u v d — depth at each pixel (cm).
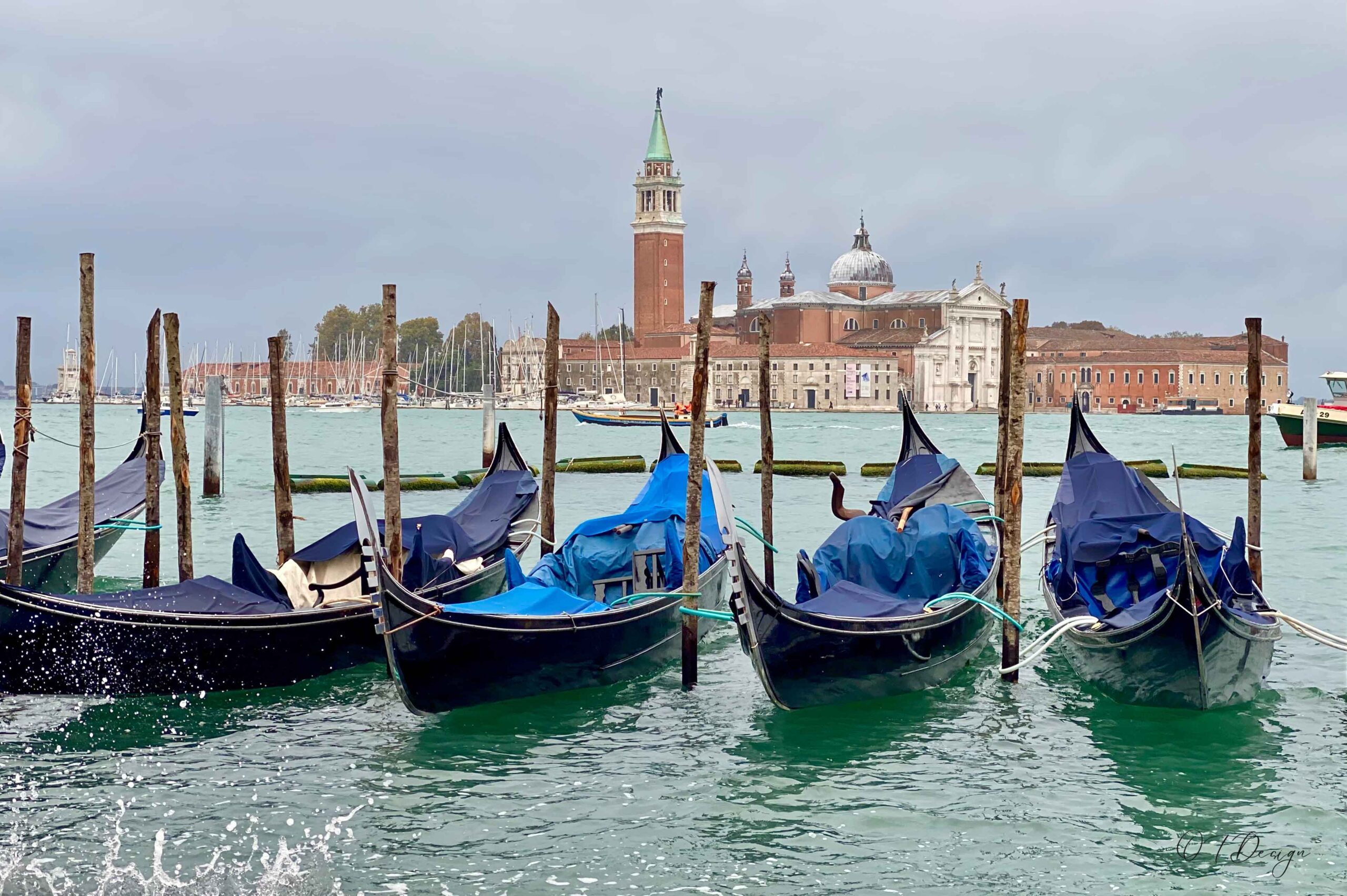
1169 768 1480
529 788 1425
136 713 1669
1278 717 1658
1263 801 1387
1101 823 1334
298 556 1969
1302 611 2316
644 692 1780
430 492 4569
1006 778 1455
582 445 8994
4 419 13038
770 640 1596
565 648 1712
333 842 1285
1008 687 1791
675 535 1986
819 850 1274
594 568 1984
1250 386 2094
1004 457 2092
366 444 8712
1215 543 1867
